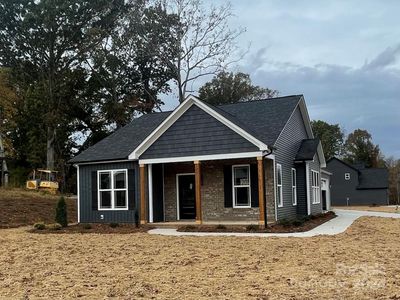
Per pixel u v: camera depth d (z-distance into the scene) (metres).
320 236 16.19
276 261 11.16
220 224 19.91
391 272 9.45
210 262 11.25
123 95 51.25
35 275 10.06
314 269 9.96
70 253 13.38
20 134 49.41
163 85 51.97
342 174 61.16
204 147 20.42
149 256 12.45
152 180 22.52
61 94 46.62
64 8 43.41
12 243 15.80
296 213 24.58
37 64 47.72
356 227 19.53
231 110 25.61
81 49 47.00
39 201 30.06
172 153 21.03
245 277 9.30
